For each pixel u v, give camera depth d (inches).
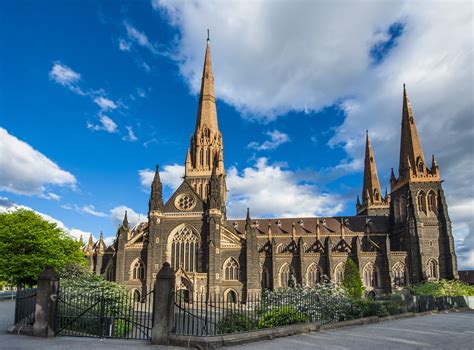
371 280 4079.7
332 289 1483.8
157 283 892.0
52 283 991.6
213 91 4867.1
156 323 865.5
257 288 3334.2
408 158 4394.7
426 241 4055.1
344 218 4943.4
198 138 4586.6
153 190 3533.5
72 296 1099.3
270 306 1231.5
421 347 804.0
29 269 2573.8
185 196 3582.7
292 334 995.3
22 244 2637.8
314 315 1229.7
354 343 858.1
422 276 3909.9
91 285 1536.7
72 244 3107.8
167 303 873.5
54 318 976.3
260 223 4965.6
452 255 3912.4
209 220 3398.1
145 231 3521.2
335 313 1310.3
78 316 989.2
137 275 3405.5
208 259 3287.4
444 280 3526.1
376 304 1499.8
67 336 966.4
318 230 4645.7
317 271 4146.2
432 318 1544.0
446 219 4028.1
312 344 845.8
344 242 4441.4
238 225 4913.9
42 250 2657.5
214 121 4731.8
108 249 3932.1
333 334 1008.2
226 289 3358.8
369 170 5610.2
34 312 1064.8
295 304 1245.7
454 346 818.8
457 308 2272.4
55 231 2952.8
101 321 971.9
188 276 3201.3
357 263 4065.0
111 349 796.6
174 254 3449.8
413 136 4431.6
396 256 4131.4
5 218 2787.9
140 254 3442.4
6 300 2716.5
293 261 4170.8
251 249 3417.8
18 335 986.1
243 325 1034.7
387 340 901.2
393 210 4675.2
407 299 1927.9
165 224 3511.3
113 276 3481.8
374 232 4658.0
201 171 4475.9
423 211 4192.9
